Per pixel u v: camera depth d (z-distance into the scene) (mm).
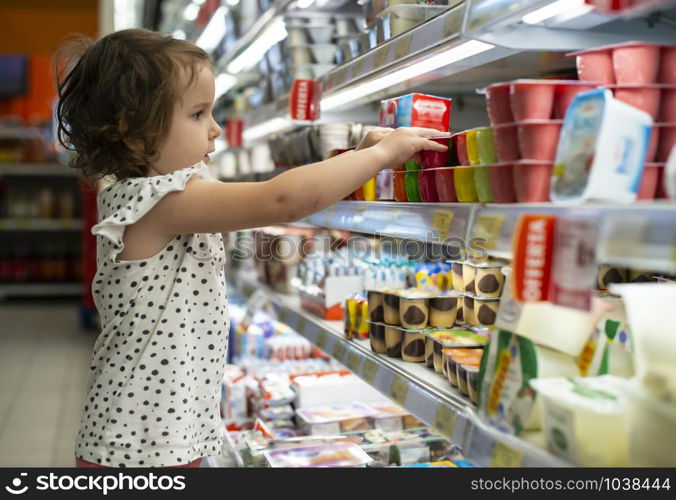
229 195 1367
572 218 925
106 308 1477
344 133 2143
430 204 1356
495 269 1698
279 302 2656
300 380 2465
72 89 1525
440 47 1301
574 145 969
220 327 1523
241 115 3605
